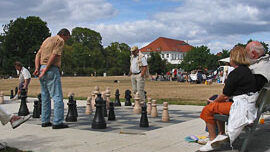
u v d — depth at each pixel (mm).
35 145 4973
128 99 11656
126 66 102750
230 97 4582
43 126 6828
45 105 6820
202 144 4945
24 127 6781
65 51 85188
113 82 36344
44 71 6422
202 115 4750
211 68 69312
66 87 25594
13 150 4633
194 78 33594
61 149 4688
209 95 16719
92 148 4730
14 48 70938
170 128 6516
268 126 6613
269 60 4559
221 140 4395
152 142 5137
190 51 71312
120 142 5152
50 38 6594
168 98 14906
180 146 4855
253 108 4285
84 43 108938
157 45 137375
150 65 59625
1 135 5852
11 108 11195
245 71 4316
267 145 4914
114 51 116312
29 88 25203
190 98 14883
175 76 43188
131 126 6828
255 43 4746
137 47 10086
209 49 70625
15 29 69688
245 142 4336
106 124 7062
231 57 4504
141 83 10070
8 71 70875
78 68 88688
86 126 6891
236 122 4180
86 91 20672
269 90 4145
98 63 99062
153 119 7895
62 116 6645
